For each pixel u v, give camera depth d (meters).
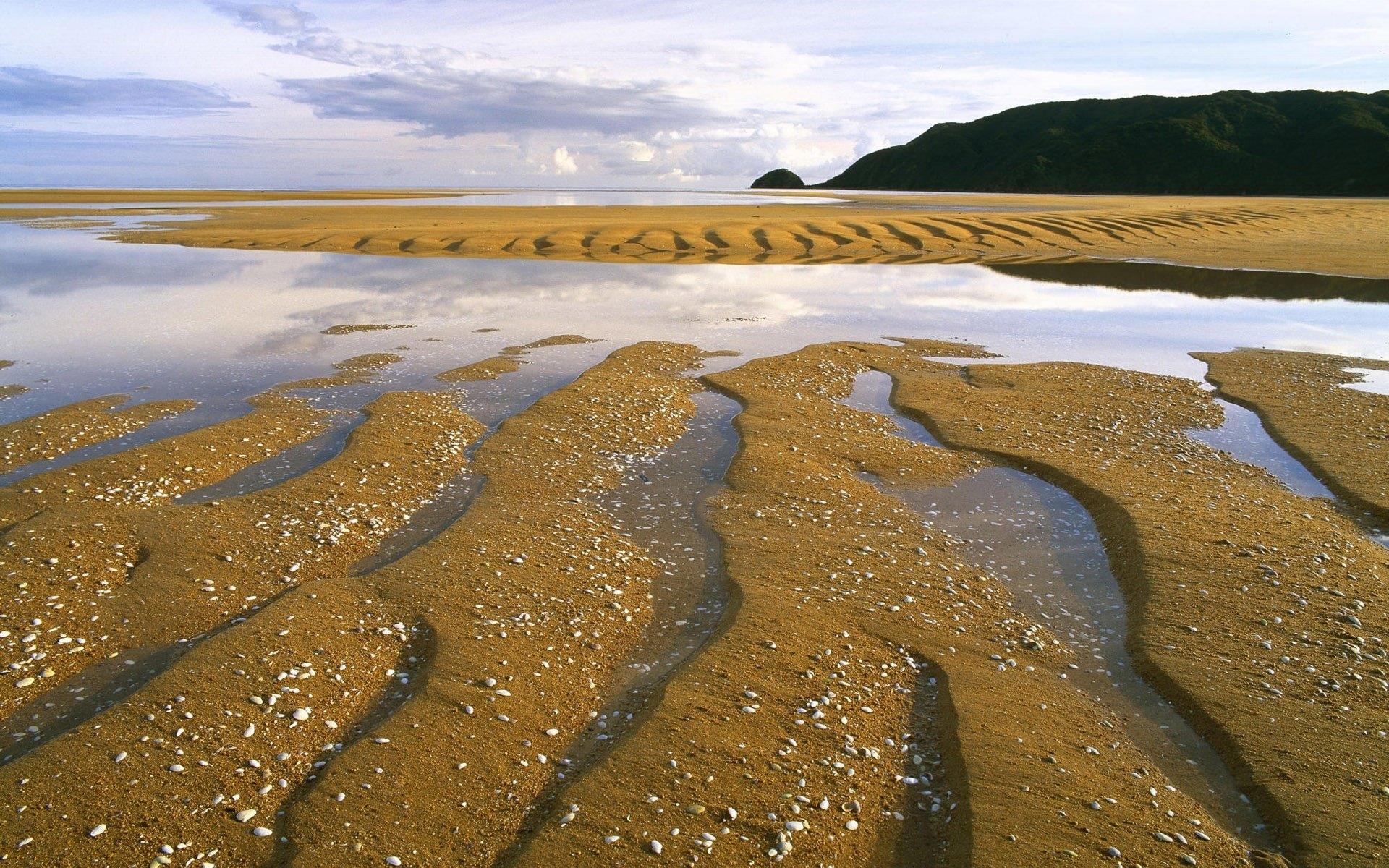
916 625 11.37
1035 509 15.53
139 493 14.88
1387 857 7.43
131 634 10.62
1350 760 8.68
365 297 35.62
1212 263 48.12
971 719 9.30
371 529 13.93
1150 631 11.17
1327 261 48.16
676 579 12.76
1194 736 9.35
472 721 9.05
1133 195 138.88
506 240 53.12
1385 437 18.75
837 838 7.68
